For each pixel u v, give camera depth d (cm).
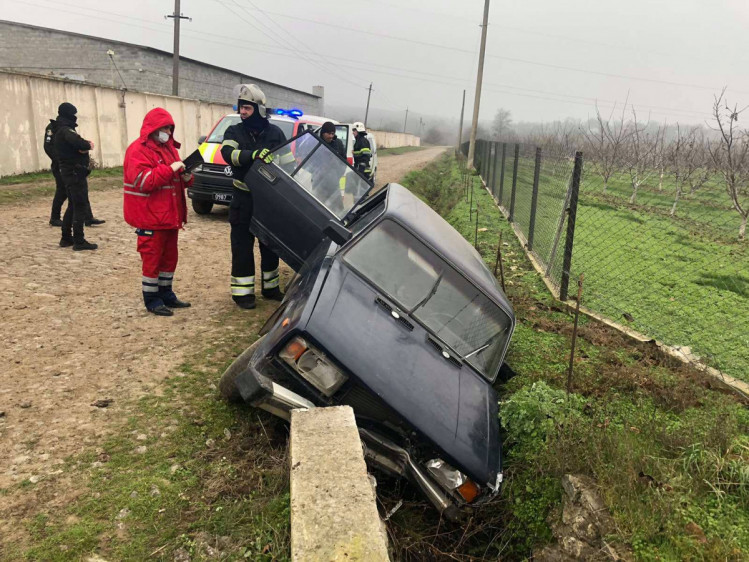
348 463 250
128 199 508
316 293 347
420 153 5766
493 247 959
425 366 335
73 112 696
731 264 923
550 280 748
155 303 545
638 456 310
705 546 250
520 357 498
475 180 2261
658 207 1716
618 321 607
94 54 2848
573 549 273
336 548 208
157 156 507
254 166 511
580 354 512
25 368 410
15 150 1319
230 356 470
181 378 422
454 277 395
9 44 2873
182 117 2112
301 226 505
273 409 312
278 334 332
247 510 287
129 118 1798
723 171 1396
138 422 359
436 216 514
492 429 338
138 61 2834
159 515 282
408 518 318
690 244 1105
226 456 336
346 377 319
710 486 290
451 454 301
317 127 1102
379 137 5838
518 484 331
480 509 324
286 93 4741
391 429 328
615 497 282
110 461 318
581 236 1120
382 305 358
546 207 859
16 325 480
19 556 246
